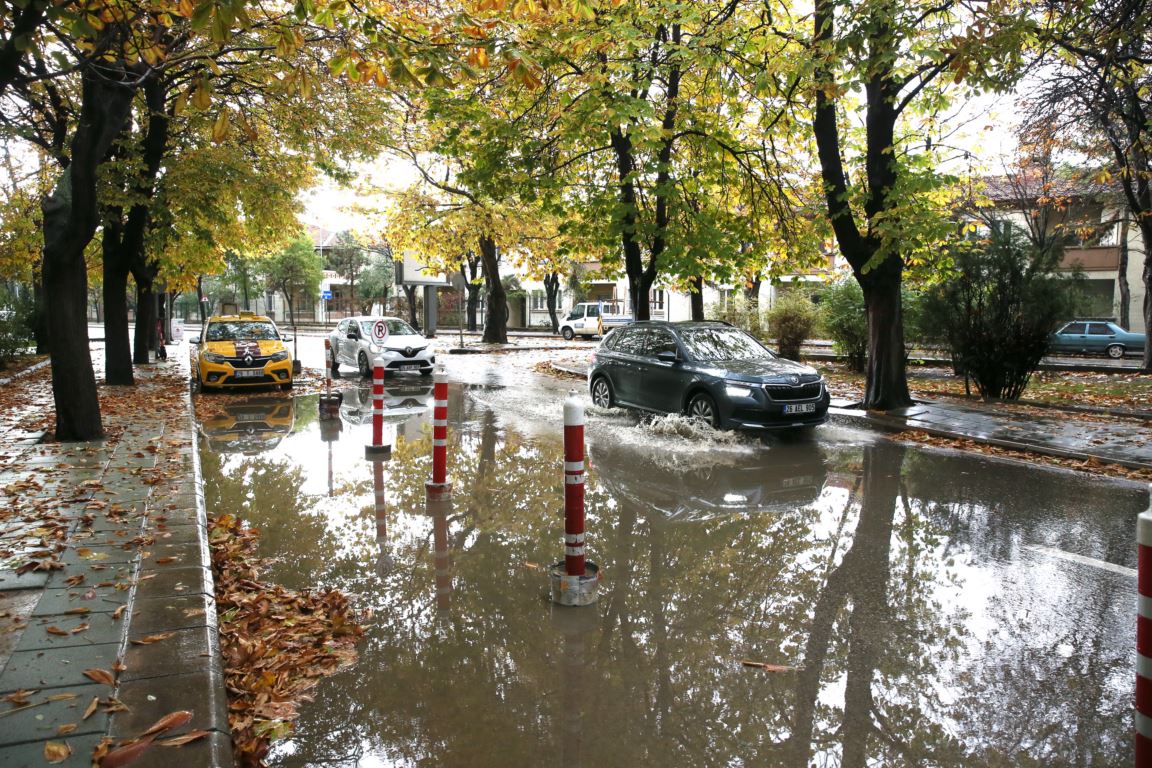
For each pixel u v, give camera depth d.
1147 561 2.35
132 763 2.71
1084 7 9.81
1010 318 13.70
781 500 7.25
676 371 11.20
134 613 4.08
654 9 10.92
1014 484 7.88
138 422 11.08
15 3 3.58
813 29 12.17
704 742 3.21
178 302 83.06
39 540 5.32
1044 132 15.34
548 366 21.95
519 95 14.11
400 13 6.31
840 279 20.59
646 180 14.55
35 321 26.38
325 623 4.39
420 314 57.41
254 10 6.15
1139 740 2.38
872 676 3.78
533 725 3.35
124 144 14.83
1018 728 3.30
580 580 4.70
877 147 12.08
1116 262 33.47
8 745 2.80
